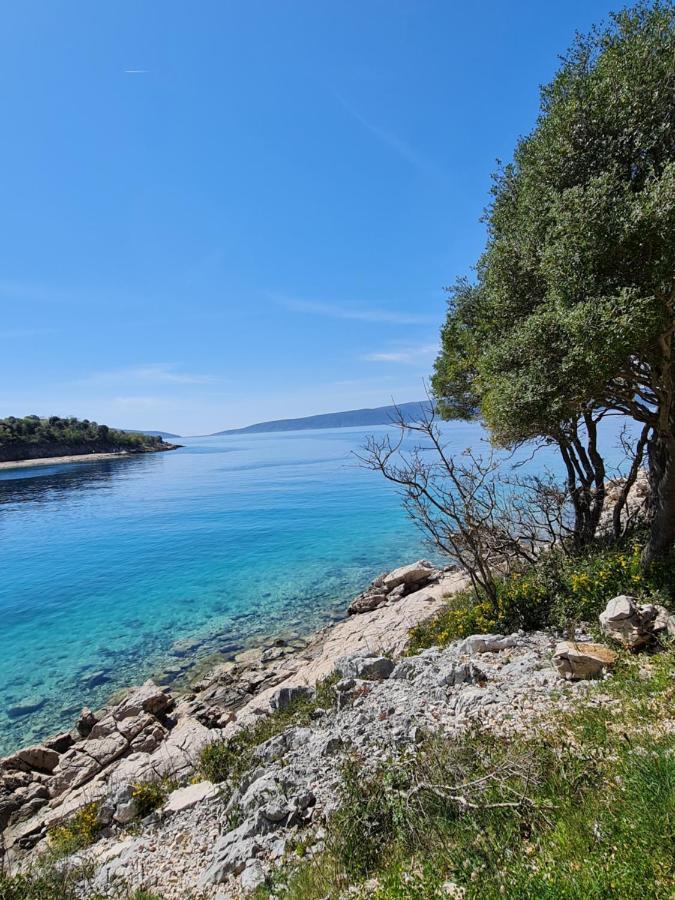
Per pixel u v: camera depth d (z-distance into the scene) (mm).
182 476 82125
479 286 13484
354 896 3881
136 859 6203
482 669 7863
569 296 7746
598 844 3414
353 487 55688
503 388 9273
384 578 20812
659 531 9062
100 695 14562
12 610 21938
